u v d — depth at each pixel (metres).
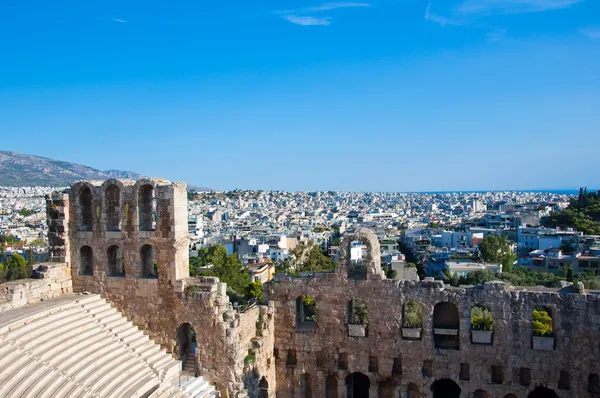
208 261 169.50
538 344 48.50
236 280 118.88
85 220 55.12
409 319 70.19
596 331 47.12
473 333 50.34
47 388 37.06
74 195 54.28
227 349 48.91
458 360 50.62
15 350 38.72
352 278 53.50
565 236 197.50
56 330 43.66
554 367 48.25
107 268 53.31
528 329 48.97
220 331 49.09
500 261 161.75
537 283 113.88
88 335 45.38
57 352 41.31
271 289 55.97
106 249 53.19
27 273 126.94
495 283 49.81
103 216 53.12
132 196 52.03
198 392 47.03
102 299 51.78
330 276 53.94
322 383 54.53
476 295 50.16
